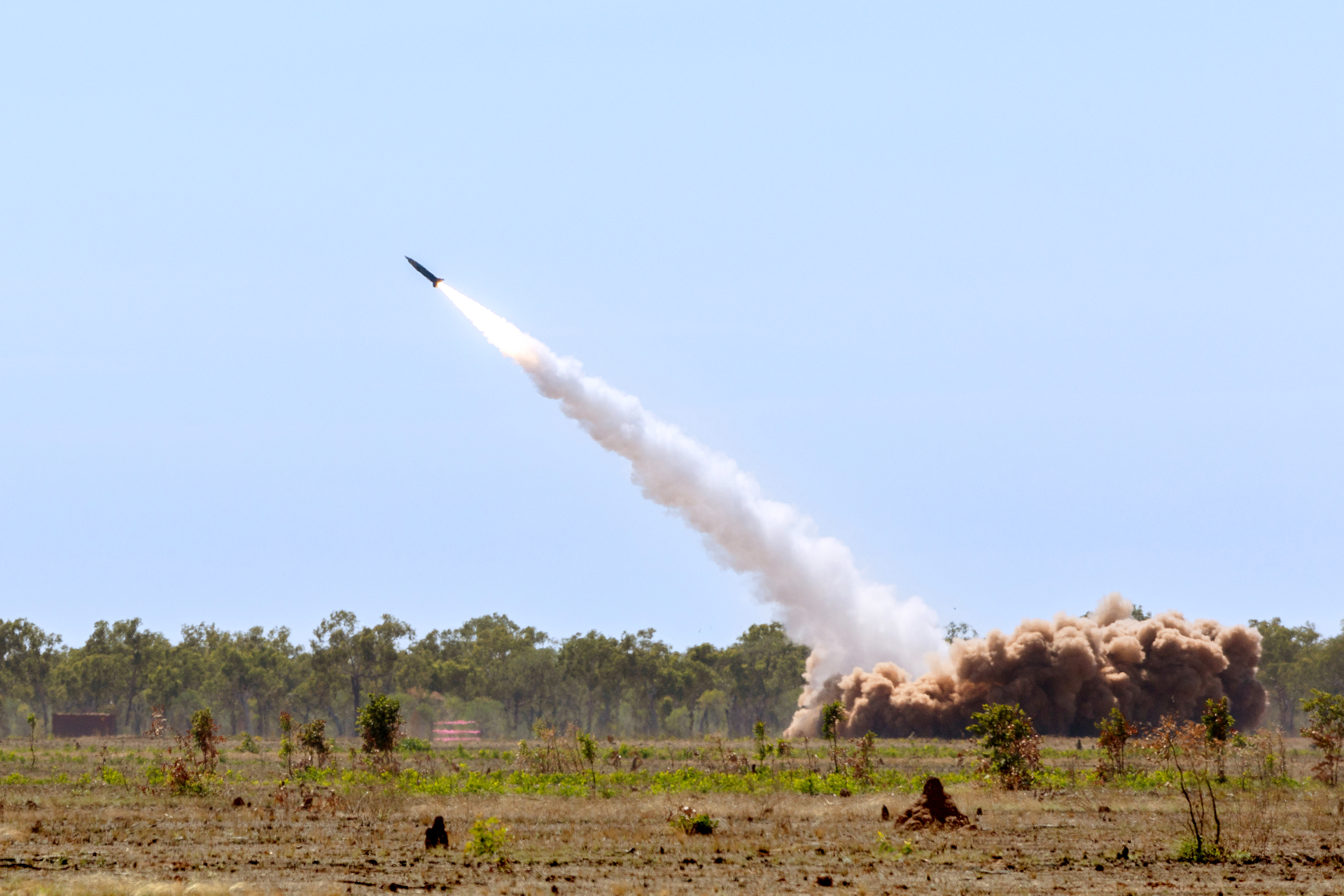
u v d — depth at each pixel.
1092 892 37.78
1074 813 61.31
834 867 43.88
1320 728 81.19
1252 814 53.75
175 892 35.41
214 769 87.50
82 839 51.16
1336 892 37.62
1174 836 51.44
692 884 39.75
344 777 85.62
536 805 66.81
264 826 57.12
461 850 48.72
